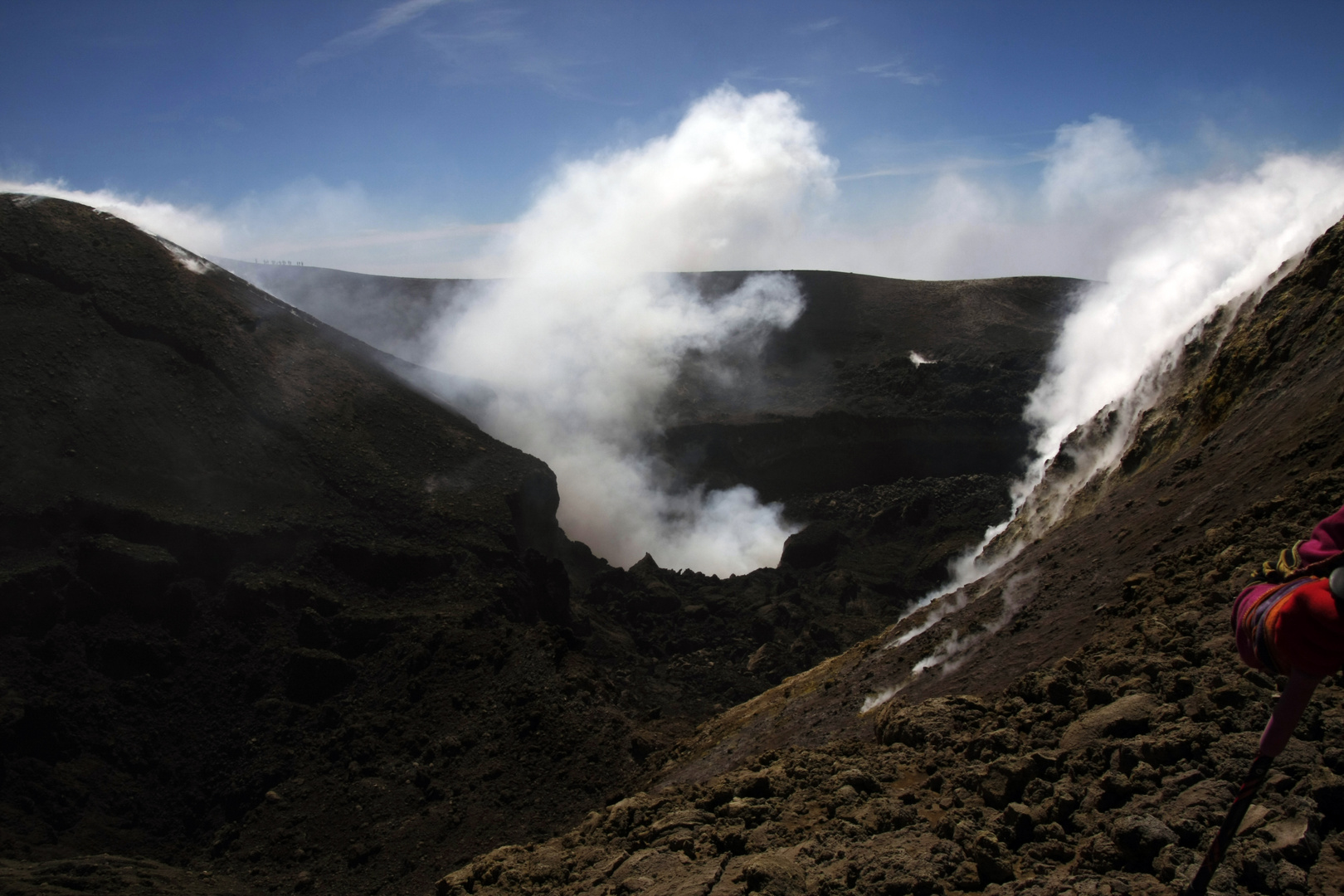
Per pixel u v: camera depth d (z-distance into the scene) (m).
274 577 37.22
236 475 41.72
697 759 21.12
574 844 12.47
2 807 26.88
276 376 48.16
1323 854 5.30
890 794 9.44
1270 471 13.84
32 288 45.84
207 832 28.28
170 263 50.94
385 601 38.66
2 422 38.66
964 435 75.25
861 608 51.44
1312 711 6.61
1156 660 9.21
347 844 25.59
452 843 24.48
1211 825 5.89
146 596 35.19
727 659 45.16
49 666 32.00
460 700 31.14
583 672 31.89
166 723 32.16
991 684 13.17
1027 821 7.19
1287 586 3.13
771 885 7.41
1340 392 14.16
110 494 37.94
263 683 33.69
